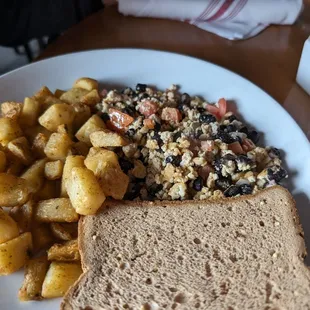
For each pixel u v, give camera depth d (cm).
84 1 26
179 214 17
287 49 23
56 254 16
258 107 20
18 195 17
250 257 16
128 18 25
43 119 19
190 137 19
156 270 16
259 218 17
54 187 19
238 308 15
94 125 19
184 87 21
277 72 22
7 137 19
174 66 21
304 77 21
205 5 24
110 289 16
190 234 17
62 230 17
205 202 18
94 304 15
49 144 19
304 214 18
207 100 21
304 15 25
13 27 25
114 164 17
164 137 19
